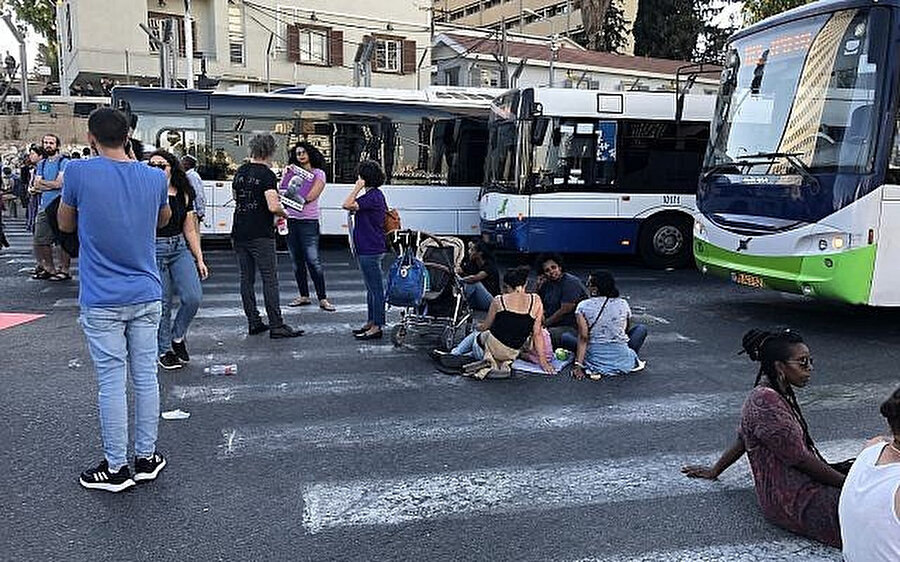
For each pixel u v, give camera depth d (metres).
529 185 12.91
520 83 33.38
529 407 5.91
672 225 13.55
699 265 9.62
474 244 9.09
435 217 15.90
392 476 4.59
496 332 6.65
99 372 4.22
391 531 3.91
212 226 15.10
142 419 4.41
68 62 32.88
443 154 15.87
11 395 5.95
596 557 3.66
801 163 8.03
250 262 7.95
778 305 10.23
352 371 6.82
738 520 4.05
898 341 8.21
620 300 6.87
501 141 13.70
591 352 6.81
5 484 4.38
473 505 4.21
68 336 7.90
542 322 7.02
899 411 2.57
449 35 36.34
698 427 5.52
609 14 42.62
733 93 9.35
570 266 14.05
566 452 5.01
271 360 7.12
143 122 14.78
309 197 9.15
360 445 5.08
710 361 7.38
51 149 11.02
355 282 11.60
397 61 33.28
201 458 4.81
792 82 8.45
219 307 9.52
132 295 4.18
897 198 7.58
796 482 3.85
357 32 32.34
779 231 8.20
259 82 31.06
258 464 4.73
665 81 34.66
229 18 30.70
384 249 7.90
